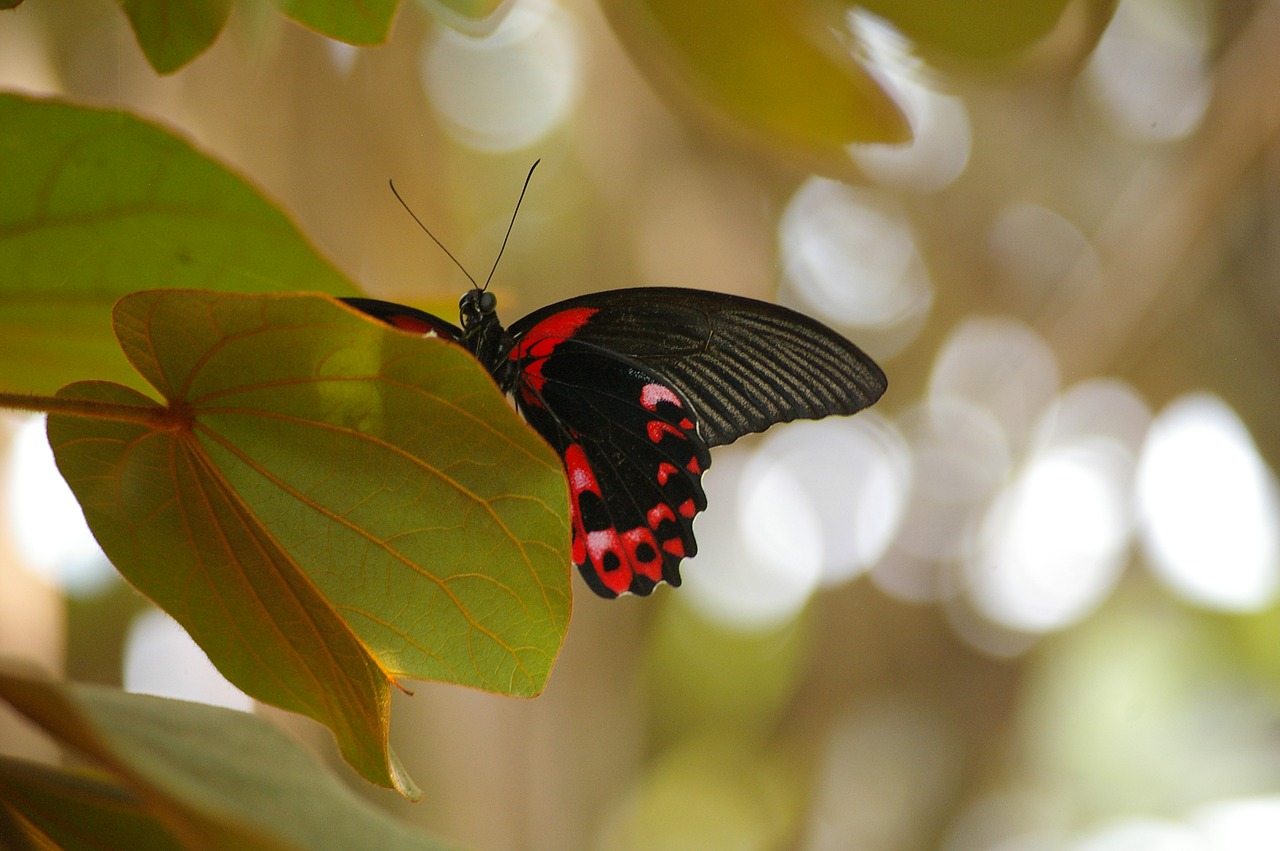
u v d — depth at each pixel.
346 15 0.69
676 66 0.72
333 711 0.69
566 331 0.78
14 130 0.68
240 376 0.65
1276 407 1.06
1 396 0.63
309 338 0.62
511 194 0.95
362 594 0.68
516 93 0.94
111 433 0.67
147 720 0.48
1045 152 1.08
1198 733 0.96
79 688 0.49
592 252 0.97
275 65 0.86
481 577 0.68
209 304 0.61
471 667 0.68
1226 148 0.96
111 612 0.89
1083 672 1.03
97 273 0.70
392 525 0.68
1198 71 1.03
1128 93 1.05
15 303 0.70
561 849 0.96
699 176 0.97
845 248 1.11
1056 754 1.01
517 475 0.67
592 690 1.00
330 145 0.88
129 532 0.68
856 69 0.71
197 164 0.69
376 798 0.92
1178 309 1.05
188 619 0.68
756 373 0.77
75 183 0.69
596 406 0.78
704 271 0.98
